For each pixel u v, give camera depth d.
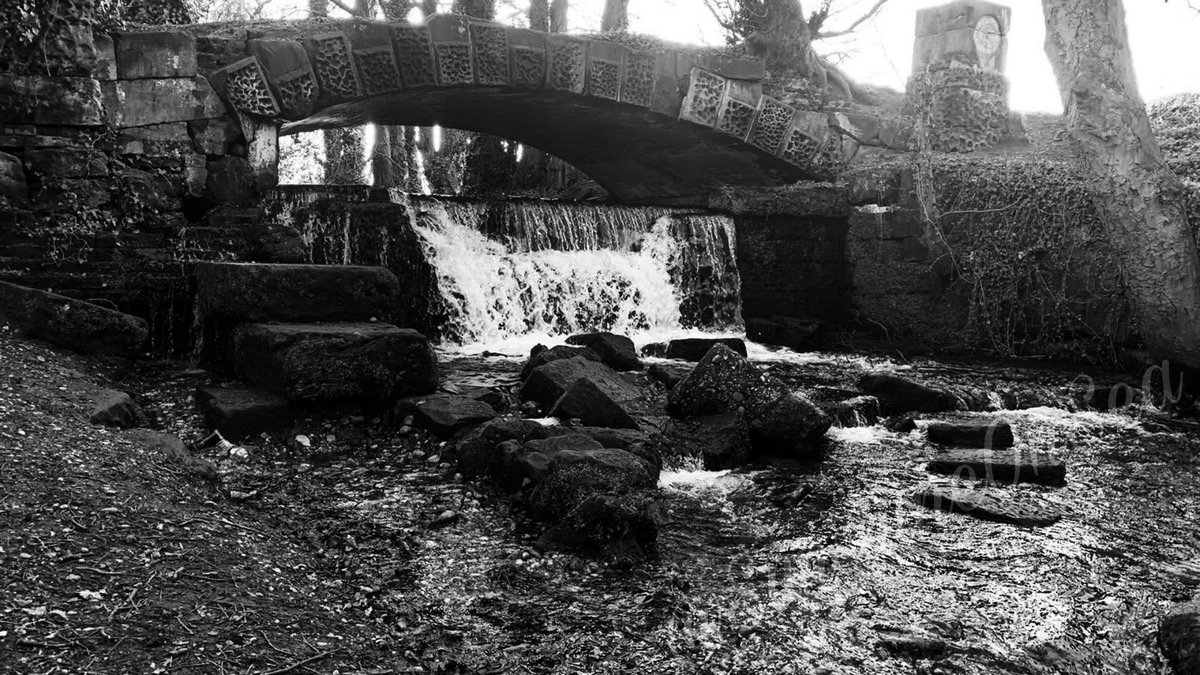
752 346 14.06
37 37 10.27
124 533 4.58
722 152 17.95
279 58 12.76
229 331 8.23
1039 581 5.50
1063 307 13.77
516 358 10.90
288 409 7.20
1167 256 10.57
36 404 6.21
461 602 4.75
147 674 3.46
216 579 4.38
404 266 11.88
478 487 6.47
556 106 16.66
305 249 11.08
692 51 16.78
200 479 5.90
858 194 15.92
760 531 6.12
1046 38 11.11
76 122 10.54
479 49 14.78
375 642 4.19
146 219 11.19
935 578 5.48
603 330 13.66
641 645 4.43
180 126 11.57
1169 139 15.97
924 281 15.04
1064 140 16.33
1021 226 14.14
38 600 3.79
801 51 17.89
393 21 14.10
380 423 7.48
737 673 4.23
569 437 6.64
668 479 7.16
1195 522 6.75
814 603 5.02
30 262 9.26
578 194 23.70
